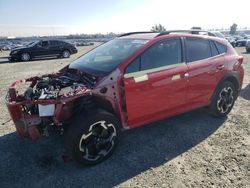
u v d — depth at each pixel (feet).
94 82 11.79
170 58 13.67
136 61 12.43
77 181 10.72
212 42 16.02
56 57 69.51
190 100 14.76
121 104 12.13
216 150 13.06
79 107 11.53
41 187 10.38
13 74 38.19
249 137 14.47
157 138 14.33
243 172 11.20
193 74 14.38
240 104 20.08
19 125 11.31
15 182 10.69
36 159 12.39
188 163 11.91
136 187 10.30
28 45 63.87
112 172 11.28
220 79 16.02
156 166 11.70
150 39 13.46
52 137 14.42
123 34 17.01
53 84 12.85
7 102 11.27
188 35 14.76
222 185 10.35
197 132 15.08
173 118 17.08
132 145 13.56
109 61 12.94
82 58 15.39
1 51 106.52
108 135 11.91
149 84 12.63
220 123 16.38
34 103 10.61
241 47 94.32
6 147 13.51
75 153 11.03
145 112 12.94
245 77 29.94
